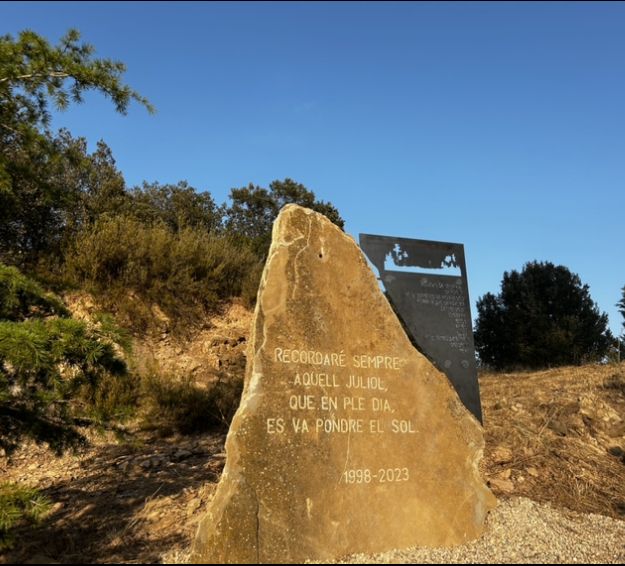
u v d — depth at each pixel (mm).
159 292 11727
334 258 5523
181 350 10766
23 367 4539
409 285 8586
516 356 18250
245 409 4664
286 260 5242
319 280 5367
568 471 7434
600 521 6160
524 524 5602
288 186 31172
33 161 7703
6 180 6914
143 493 5961
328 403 5062
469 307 8984
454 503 5441
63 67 7180
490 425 8617
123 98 7539
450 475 5531
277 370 4891
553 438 8328
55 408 5699
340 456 4977
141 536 4977
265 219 30859
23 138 7371
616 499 6902
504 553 5004
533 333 18062
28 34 7043
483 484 5738
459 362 8648
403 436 5391
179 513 5426
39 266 11078
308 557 4547
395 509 5105
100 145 18422
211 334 11539
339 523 4777
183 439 7980
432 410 5648
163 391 8539
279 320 5043
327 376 5133
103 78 7371
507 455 7668
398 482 5211
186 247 12922
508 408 9320
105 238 11789
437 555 4852
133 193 24203
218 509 4371
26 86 7270
